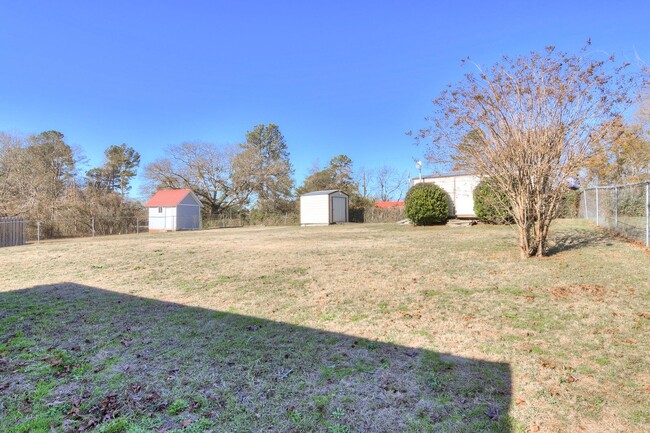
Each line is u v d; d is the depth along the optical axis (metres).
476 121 6.31
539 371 2.36
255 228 24.45
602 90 5.64
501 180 6.54
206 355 2.79
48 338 3.24
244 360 2.68
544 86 5.87
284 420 1.89
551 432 1.72
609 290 4.19
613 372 2.30
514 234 10.25
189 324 3.57
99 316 3.89
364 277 5.45
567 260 5.96
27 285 5.68
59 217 23.20
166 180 34.25
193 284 5.44
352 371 2.45
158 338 3.19
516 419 1.84
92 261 8.05
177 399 2.13
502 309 3.69
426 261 6.53
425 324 3.35
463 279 5.04
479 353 2.68
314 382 2.31
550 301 3.88
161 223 30.30
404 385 2.24
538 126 6.06
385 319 3.54
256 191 34.72
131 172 42.75
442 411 1.94
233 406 2.04
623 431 1.71
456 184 17.00
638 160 14.02
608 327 3.08
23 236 15.42
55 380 2.42
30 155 26.61
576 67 5.70
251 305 4.21
